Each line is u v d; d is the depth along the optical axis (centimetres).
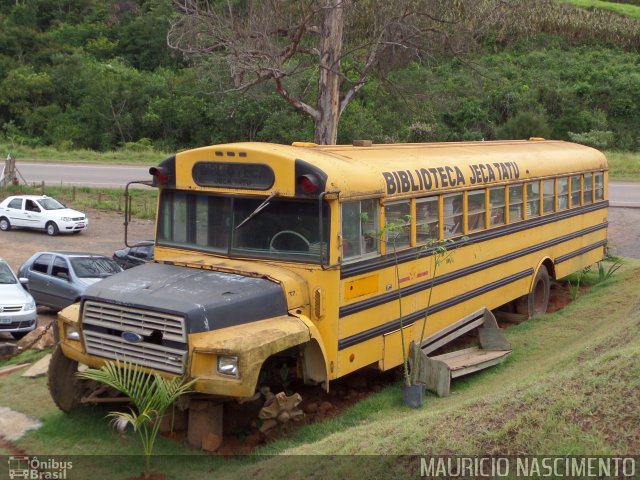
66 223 2750
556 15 6238
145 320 746
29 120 5538
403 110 2730
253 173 865
